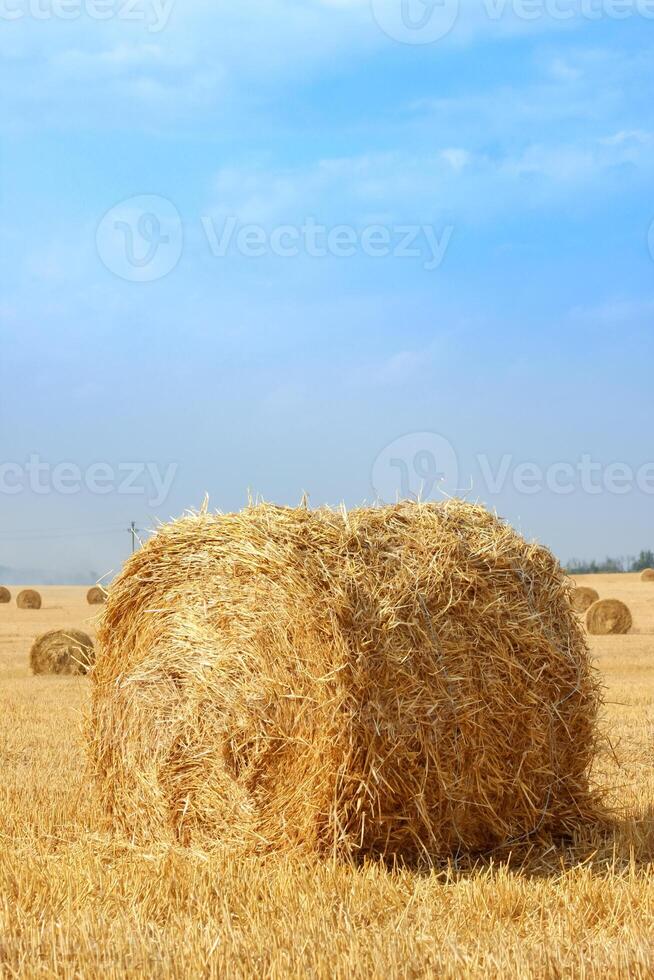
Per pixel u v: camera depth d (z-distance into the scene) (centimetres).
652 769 1027
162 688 819
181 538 816
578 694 792
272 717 744
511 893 615
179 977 478
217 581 791
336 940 523
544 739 768
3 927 557
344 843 697
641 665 2242
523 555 801
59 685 2009
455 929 561
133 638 853
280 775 739
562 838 787
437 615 732
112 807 852
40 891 622
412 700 710
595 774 980
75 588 8425
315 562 729
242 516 788
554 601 800
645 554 10000
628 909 584
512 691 753
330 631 706
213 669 784
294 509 776
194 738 793
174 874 655
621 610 3284
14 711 1554
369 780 696
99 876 662
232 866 679
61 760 1114
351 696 693
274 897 609
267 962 498
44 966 496
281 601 741
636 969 473
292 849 715
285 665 738
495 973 476
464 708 726
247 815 753
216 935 529
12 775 1016
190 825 789
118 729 851
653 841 748
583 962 484
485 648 747
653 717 1370
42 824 821
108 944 522
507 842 759
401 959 498
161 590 831
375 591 720
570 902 606
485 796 740
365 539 749
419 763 714
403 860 704
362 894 622
